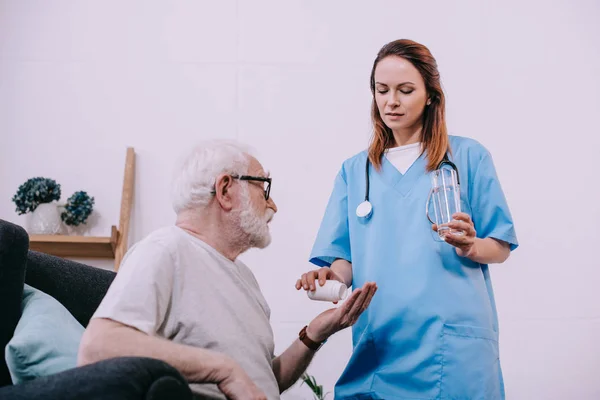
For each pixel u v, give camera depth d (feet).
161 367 3.70
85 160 9.74
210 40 10.07
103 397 3.47
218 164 5.20
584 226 9.86
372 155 6.61
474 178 6.31
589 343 9.58
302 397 9.23
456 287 5.98
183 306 4.75
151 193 9.71
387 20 10.22
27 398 3.43
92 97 9.87
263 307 5.49
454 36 10.21
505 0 10.32
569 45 10.28
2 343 4.75
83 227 9.59
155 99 9.91
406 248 6.17
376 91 6.51
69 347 4.59
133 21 10.06
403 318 6.02
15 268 4.76
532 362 9.50
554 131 10.05
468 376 5.77
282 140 9.88
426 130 6.45
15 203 9.39
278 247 9.61
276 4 10.19
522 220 9.82
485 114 10.03
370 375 6.11
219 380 4.30
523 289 9.66
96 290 5.81
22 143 9.71
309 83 10.03
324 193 9.78
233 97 9.96
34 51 9.91
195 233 5.17
